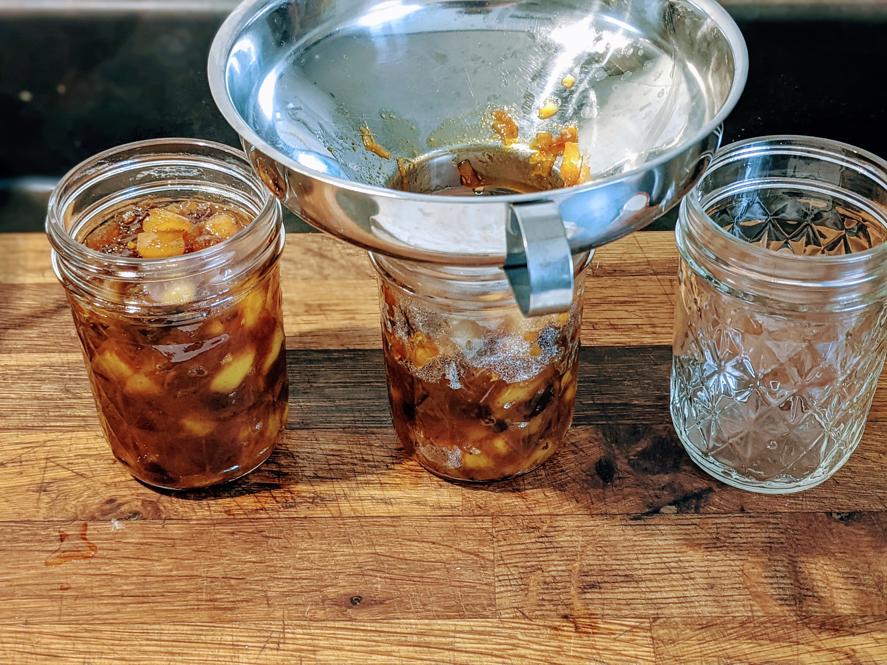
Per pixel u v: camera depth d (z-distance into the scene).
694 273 0.84
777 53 1.21
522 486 0.90
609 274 1.08
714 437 0.88
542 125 0.90
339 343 1.02
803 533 0.85
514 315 0.78
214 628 0.79
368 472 0.91
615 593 0.81
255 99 0.79
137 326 0.78
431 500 0.88
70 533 0.86
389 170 0.89
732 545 0.85
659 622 0.79
